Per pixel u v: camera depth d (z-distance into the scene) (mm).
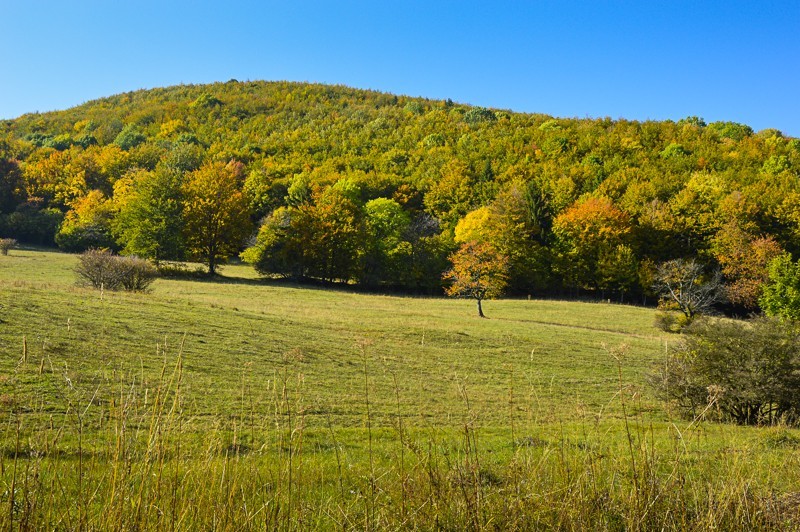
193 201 63375
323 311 38562
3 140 123062
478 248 48375
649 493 4547
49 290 26719
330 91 184375
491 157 102562
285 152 123438
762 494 5102
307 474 6020
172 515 3639
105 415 8805
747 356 16375
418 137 127188
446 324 36719
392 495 4789
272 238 65438
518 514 4430
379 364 23141
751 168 83938
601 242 65500
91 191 86062
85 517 3492
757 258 57750
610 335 39125
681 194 71438
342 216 66625
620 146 100375
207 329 24234
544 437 7059
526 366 25953
